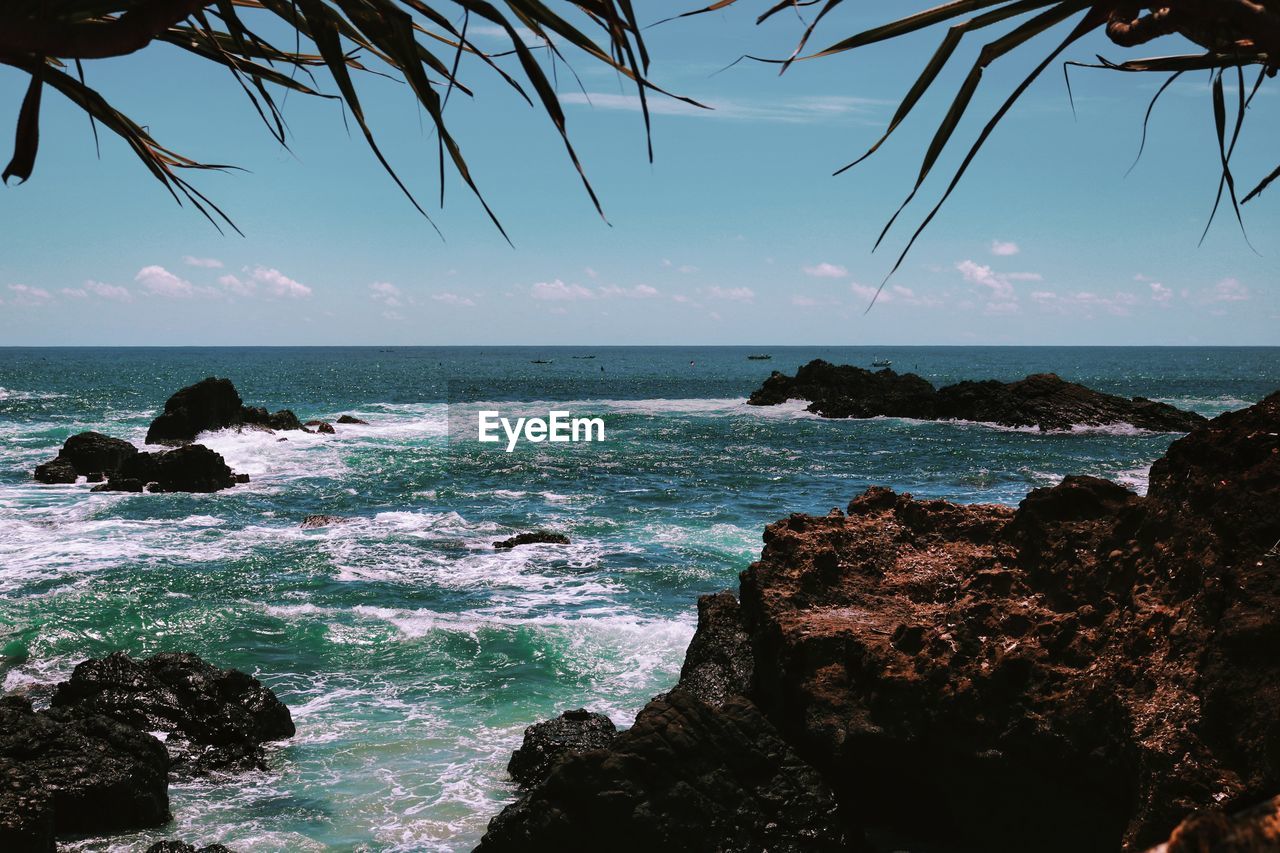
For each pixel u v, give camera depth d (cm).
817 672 914
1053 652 800
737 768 838
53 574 1964
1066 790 754
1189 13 195
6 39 174
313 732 1212
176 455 3128
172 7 181
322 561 2122
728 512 2894
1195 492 755
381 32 185
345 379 12250
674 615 1722
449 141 190
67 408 6631
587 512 2891
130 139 221
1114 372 15025
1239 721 613
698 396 8644
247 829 973
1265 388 10012
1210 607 675
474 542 2348
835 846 809
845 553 1066
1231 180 224
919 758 837
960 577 997
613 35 178
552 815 812
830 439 5025
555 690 1350
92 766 975
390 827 979
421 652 1496
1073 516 896
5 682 1372
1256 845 108
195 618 1628
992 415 5659
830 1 186
